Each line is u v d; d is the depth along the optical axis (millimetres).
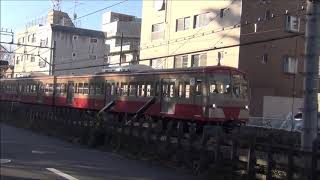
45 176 14898
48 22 89875
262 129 24266
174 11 46938
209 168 15836
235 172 14680
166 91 27125
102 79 34844
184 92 25766
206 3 42875
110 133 24281
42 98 46500
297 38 42062
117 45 86688
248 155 14172
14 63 95750
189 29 44844
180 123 23719
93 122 26406
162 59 48375
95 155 21250
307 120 12602
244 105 25609
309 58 12617
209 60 42125
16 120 41750
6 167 16469
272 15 40594
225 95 24922
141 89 29547
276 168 13195
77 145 25719
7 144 24641
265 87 40625
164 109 27094
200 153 16703
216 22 41719
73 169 16594
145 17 51469
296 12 41250
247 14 39625
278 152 13109
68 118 30031
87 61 85750
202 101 24547
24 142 26125
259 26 40188
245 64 39438
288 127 29797
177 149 18250
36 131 33906
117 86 32500
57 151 22344
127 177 15305
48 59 82938
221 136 15578
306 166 12188
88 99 36750
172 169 17344
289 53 41781
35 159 19000
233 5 40156
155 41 49625
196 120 24781
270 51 40938
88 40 86312
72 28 84750
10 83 58156
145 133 20859
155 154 19719
